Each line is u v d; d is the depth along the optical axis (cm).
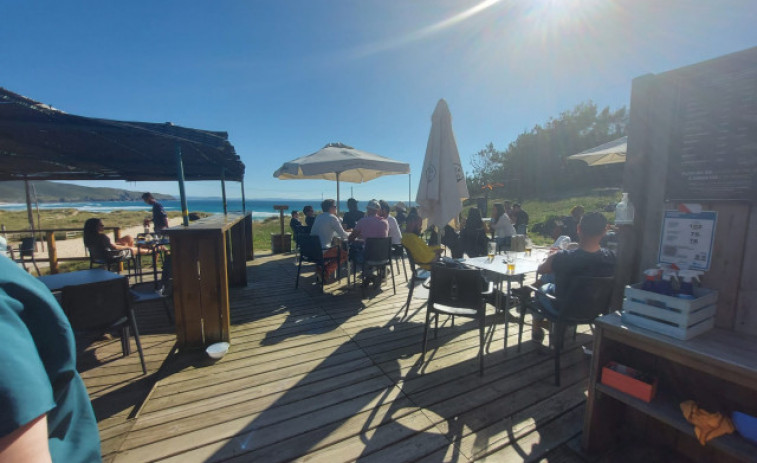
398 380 225
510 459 160
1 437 35
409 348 273
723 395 146
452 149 323
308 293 430
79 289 208
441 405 199
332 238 459
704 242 148
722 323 146
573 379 228
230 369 239
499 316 346
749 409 140
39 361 43
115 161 362
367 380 225
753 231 136
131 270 600
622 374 152
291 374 232
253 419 185
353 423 183
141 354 233
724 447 121
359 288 453
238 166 427
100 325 218
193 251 262
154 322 332
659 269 147
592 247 220
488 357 259
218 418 186
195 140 287
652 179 171
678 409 141
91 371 237
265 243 1031
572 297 213
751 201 135
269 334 300
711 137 146
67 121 236
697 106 150
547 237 974
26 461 38
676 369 159
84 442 57
